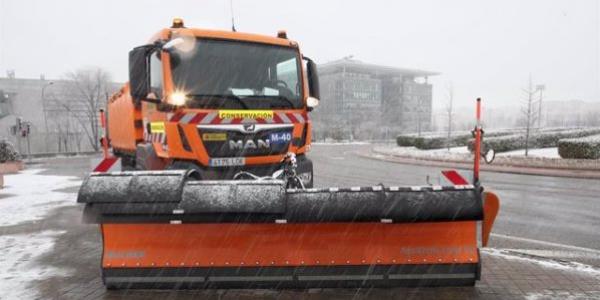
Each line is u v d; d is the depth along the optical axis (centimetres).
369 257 380
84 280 450
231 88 500
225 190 356
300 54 567
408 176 1563
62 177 1655
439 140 2773
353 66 8469
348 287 386
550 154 1973
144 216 353
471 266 380
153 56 494
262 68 526
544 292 398
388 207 350
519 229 684
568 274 448
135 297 388
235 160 487
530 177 1502
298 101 550
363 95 8400
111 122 897
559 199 998
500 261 495
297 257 381
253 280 381
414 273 379
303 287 386
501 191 1137
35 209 917
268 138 510
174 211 349
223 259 381
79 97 4575
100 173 369
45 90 4916
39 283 443
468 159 2083
